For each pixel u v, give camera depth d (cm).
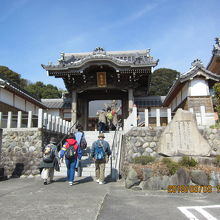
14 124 1316
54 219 347
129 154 955
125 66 1541
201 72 1450
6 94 1464
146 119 1020
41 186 642
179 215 370
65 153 657
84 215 368
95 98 1964
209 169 601
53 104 2225
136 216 367
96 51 1670
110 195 521
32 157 954
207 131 942
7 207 413
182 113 771
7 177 894
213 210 397
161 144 768
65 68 1555
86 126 1911
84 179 759
